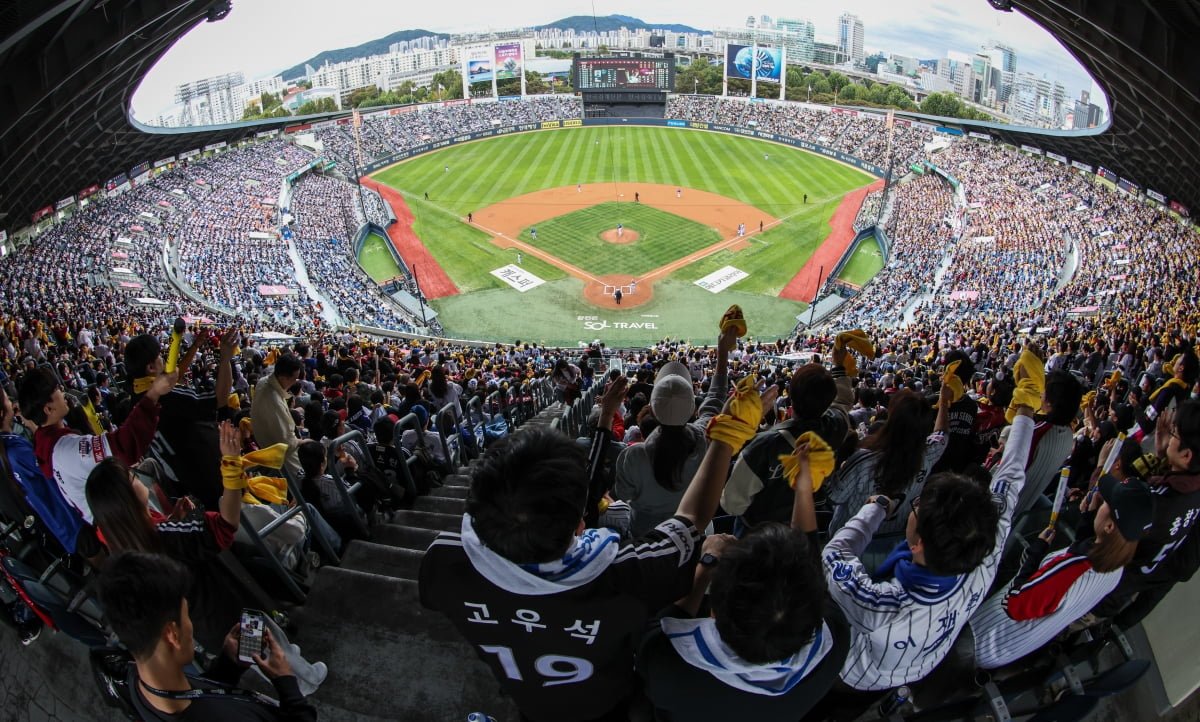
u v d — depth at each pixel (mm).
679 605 3559
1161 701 4469
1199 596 4535
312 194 67500
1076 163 65062
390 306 48781
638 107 95750
